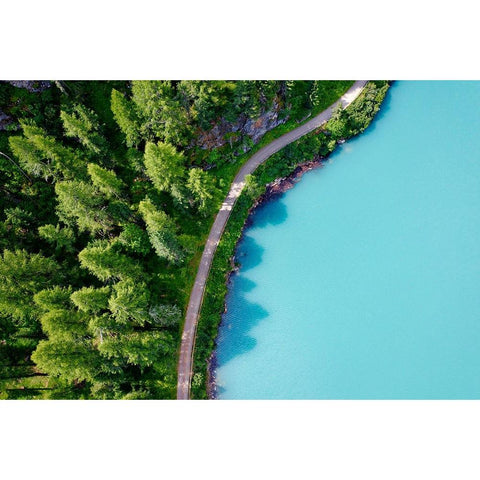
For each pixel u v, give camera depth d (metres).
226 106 54.50
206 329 57.81
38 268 49.62
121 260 49.94
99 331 47.53
